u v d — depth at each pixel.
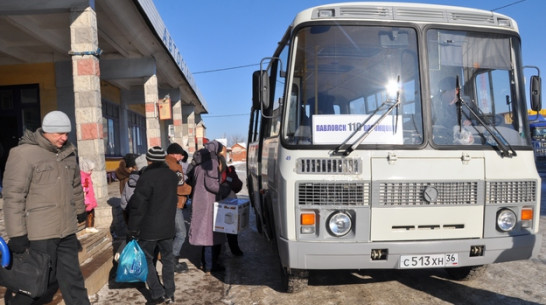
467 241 3.87
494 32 4.27
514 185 4.02
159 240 4.34
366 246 3.76
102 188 7.98
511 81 4.28
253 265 5.94
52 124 3.37
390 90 4.01
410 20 4.12
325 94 4.03
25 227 3.25
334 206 3.80
